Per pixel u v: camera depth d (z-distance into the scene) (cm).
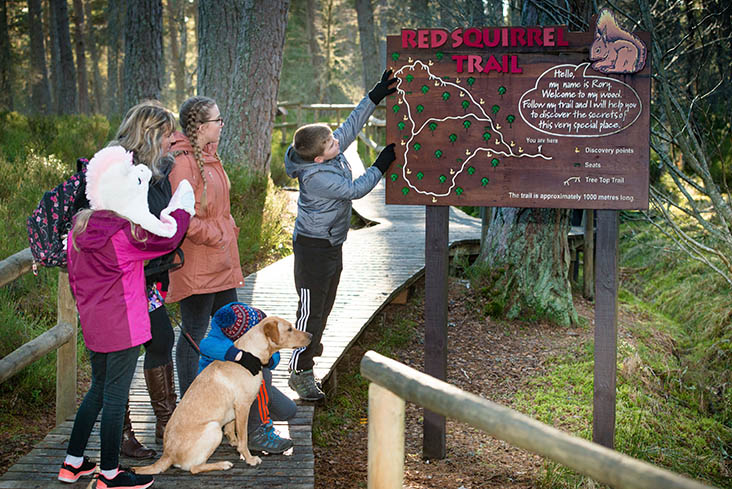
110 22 3359
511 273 865
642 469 160
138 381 499
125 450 381
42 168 975
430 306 477
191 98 371
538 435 188
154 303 356
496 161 446
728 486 547
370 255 942
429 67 447
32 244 330
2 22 3042
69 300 436
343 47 4878
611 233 439
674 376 748
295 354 463
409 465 491
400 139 455
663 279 1106
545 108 436
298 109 2220
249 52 1177
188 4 4497
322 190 424
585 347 770
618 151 430
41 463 372
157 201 333
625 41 420
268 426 394
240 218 1004
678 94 748
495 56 439
